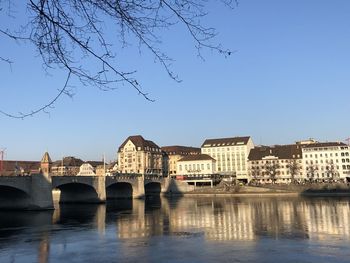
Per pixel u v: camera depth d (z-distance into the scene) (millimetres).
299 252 39312
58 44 6141
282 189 174500
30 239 52156
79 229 62188
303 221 66812
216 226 62625
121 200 153250
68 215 87938
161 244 46094
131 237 52438
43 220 77250
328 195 162000
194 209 100688
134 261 37281
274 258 36812
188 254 39625
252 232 54438
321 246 42375
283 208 96625
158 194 188875
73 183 120312
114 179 144625
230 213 86375
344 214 78062
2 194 108375
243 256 38000
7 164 196250
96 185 130250
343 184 165250
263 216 77375
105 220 75625
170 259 37562
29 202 103625
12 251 43719
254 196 164750
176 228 61094
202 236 51812
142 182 164000
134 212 94250
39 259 39500
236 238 49281
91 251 42844
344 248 41188
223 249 41812
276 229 57000
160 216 82375
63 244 47812
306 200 129500
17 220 77625
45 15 5988
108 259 38594
